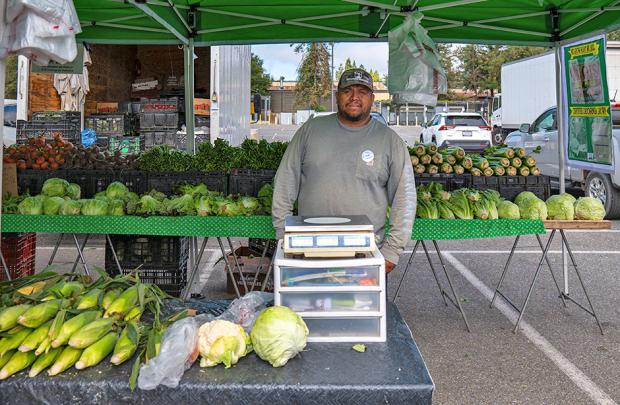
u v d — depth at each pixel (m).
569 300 5.05
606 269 6.32
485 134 17.47
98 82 12.41
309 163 3.26
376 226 3.26
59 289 2.17
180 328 1.80
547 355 3.89
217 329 1.83
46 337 1.82
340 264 1.95
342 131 3.24
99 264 6.52
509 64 17.91
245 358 1.86
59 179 4.67
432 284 5.79
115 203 4.09
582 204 4.16
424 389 1.67
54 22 2.18
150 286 2.36
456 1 4.62
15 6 2.09
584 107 4.94
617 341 4.15
